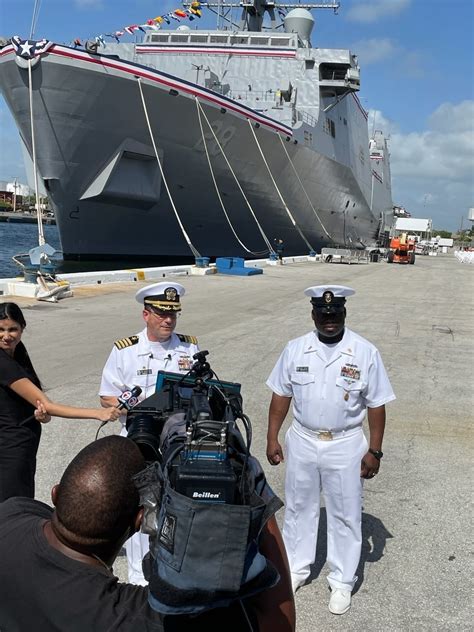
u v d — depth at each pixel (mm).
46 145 20734
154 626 1366
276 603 1474
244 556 1263
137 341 3268
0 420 3016
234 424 1555
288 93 27281
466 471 5000
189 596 1250
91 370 7805
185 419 1683
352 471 3164
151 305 3168
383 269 31031
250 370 8188
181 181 23672
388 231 52719
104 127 20562
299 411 3236
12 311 3055
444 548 3752
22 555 1471
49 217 93312
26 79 19031
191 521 1254
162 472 1447
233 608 1399
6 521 1586
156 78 20125
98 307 13109
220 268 22531
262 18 32375
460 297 18281
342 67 28844
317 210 31391
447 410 6707
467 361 9289
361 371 3139
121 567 3508
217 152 23344
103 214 23672
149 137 21531
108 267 25625
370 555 3639
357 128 35312
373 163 48812
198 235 26656
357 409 3188
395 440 5691
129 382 3211
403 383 7805
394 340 10773
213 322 11922
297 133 26406
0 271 27969
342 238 36594
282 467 5035
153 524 1427
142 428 1768
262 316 12898
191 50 29062
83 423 5801
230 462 1380
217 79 26312
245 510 1267
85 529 1421
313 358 3193
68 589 1411
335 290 3143
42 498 4168
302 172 27906
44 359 8352
